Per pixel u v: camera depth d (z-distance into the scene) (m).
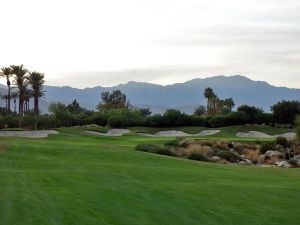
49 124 92.88
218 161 51.72
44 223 14.95
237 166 39.22
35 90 103.69
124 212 17.28
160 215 17.30
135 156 38.78
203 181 27.14
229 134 91.81
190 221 16.72
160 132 96.56
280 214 19.06
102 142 66.12
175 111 102.38
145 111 193.50
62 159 35.12
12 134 74.62
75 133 83.19
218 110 151.00
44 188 21.52
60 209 17.05
